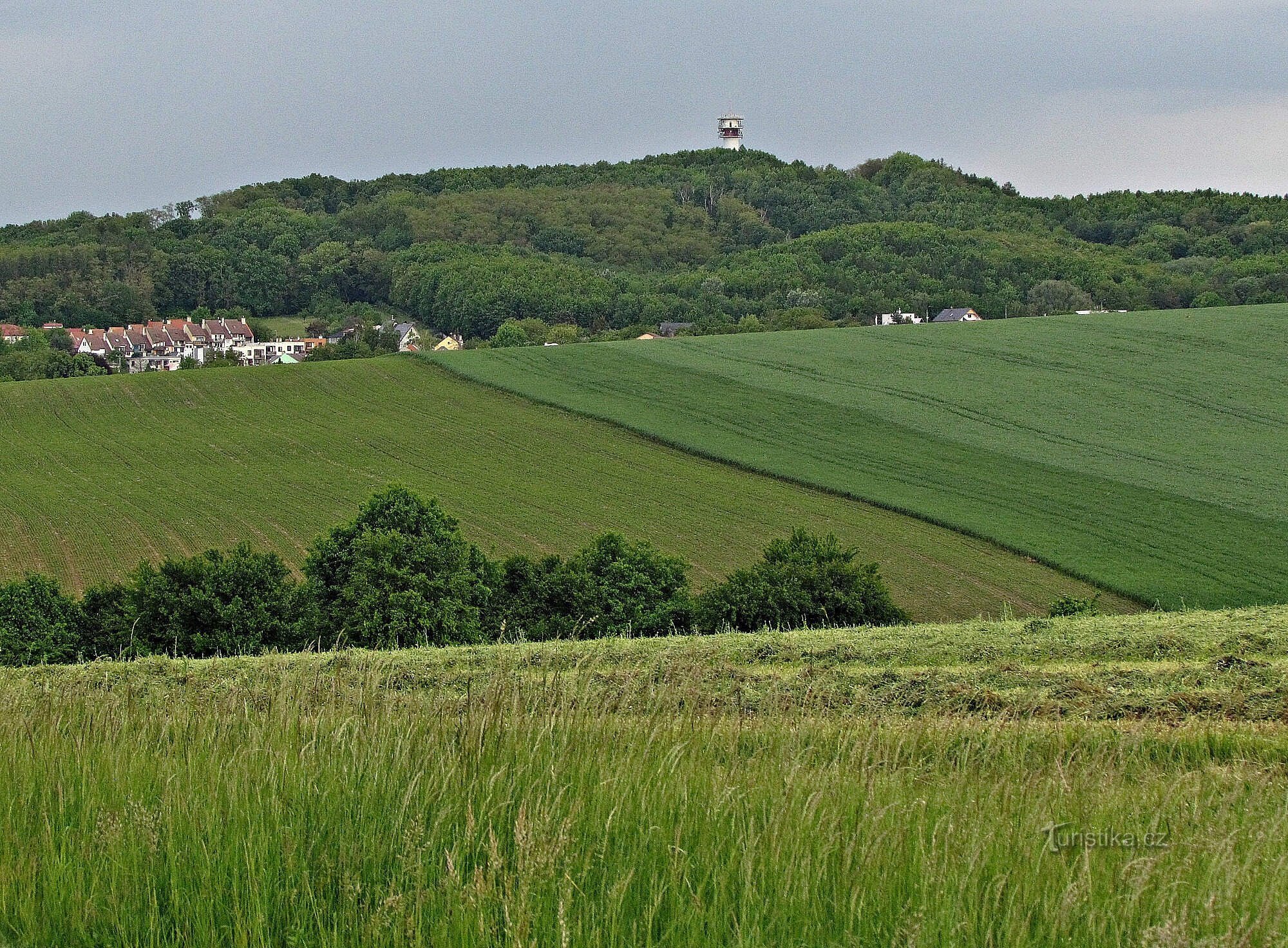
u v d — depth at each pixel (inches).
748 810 1012.5
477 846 954.1
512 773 1052.5
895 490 7076.8
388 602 3983.8
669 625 4254.4
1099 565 5561.0
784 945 836.0
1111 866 944.3
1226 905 871.7
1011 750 1278.3
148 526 6781.5
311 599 4163.4
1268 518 6254.9
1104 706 1908.2
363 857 936.9
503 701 1210.0
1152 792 1173.1
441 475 7864.2
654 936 854.5
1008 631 2765.7
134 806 976.9
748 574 4217.5
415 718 1194.0
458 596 4097.0
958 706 1900.8
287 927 865.5
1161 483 7003.0
